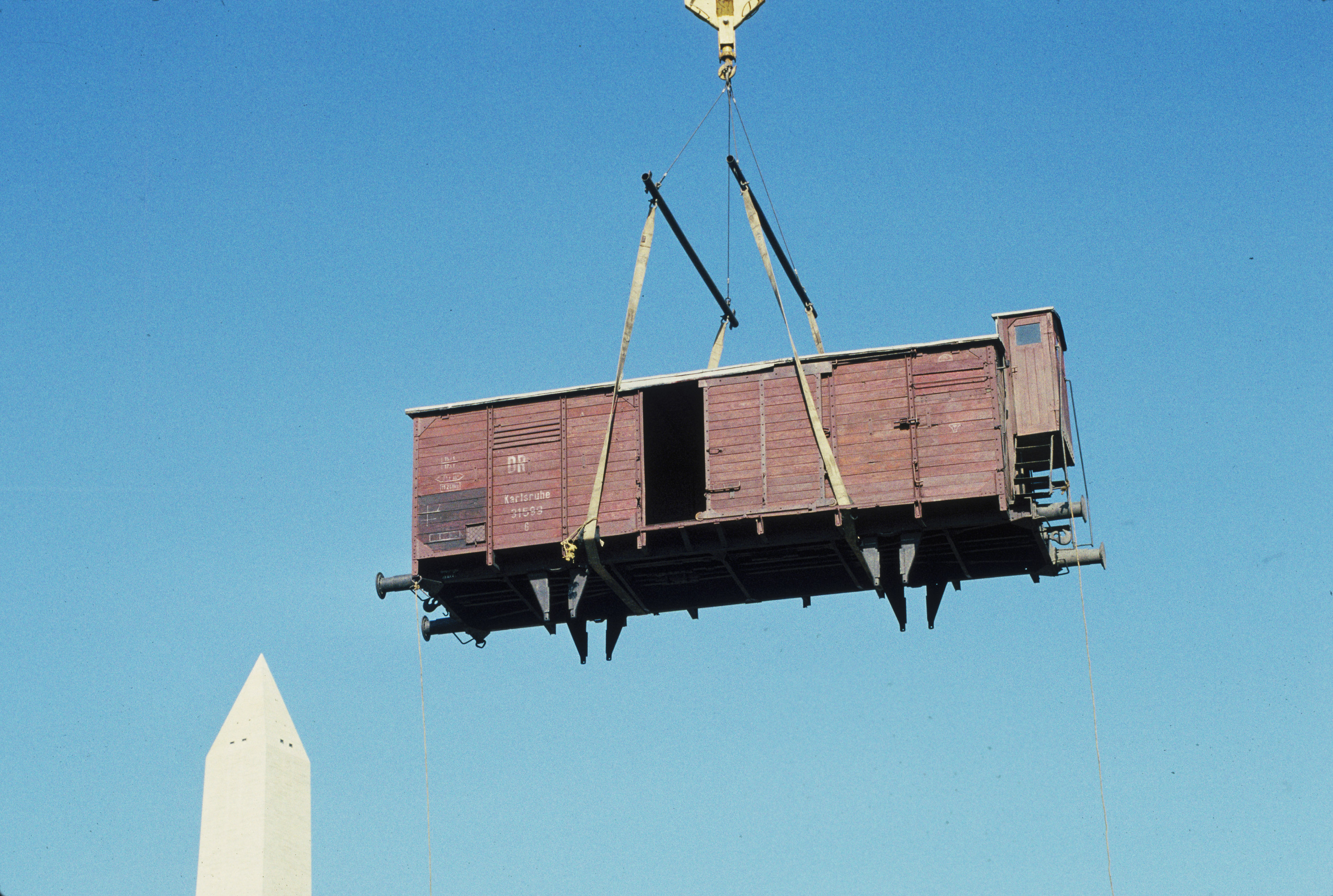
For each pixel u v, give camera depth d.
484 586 23.75
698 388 22.19
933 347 21.28
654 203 22.73
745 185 22.73
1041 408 21.31
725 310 25.19
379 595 23.00
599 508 22.00
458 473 22.84
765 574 23.78
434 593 23.34
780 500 21.25
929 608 23.59
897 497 20.83
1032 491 21.50
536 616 24.56
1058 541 21.70
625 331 22.42
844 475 21.14
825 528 21.38
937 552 22.92
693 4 23.91
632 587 23.33
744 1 23.80
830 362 21.66
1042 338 21.62
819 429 21.23
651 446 25.03
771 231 23.88
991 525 21.11
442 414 23.19
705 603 24.05
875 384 21.42
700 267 24.27
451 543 22.52
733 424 21.78
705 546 21.78
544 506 22.34
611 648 24.75
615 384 22.45
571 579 22.28
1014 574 22.94
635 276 22.55
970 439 20.86
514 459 22.67
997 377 21.11
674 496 25.81
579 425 22.58
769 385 21.83
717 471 21.66
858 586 23.59
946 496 20.67
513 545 22.25
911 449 21.02
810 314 25.31
